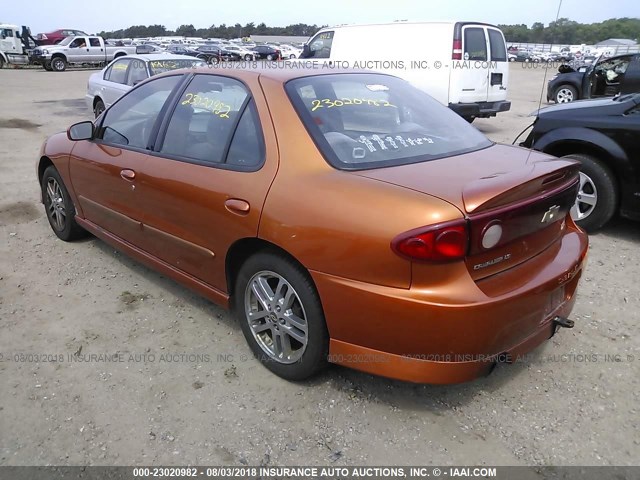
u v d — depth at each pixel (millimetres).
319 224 2508
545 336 2719
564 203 2822
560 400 2822
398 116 3225
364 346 2518
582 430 2617
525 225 2529
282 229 2641
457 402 2807
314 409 2760
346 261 2434
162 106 3670
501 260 2492
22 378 3006
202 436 2592
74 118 12805
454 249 2252
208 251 3158
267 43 57938
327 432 2611
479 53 10672
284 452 2496
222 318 3643
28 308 3768
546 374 3027
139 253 3852
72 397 2857
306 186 2629
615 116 4832
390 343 2428
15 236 5129
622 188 4840
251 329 3066
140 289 4051
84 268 4410
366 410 2748
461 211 2271
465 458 2455
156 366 3117
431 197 2334
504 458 2455
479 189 2342
